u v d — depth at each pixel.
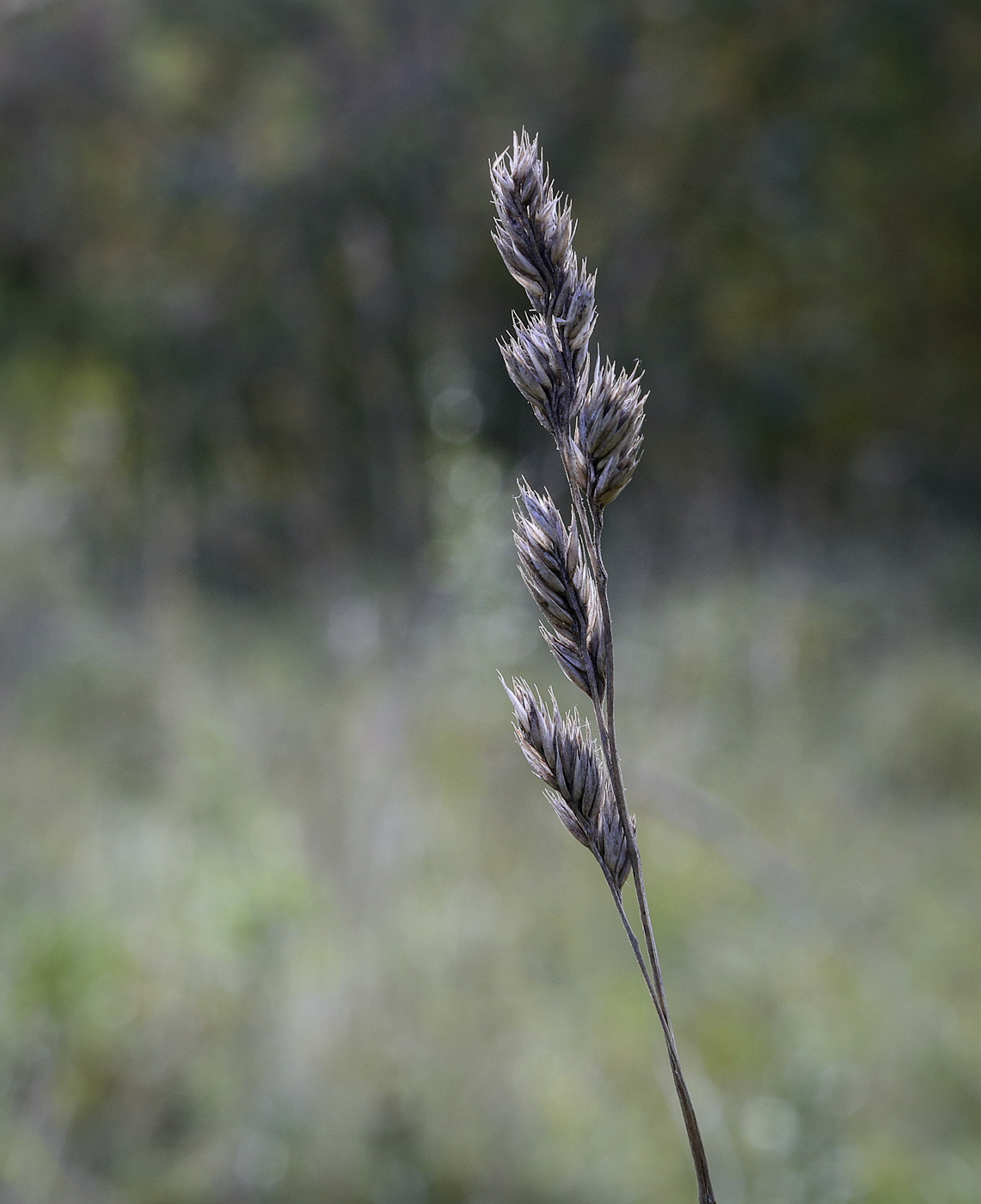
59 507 9.18
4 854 4.73
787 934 4.85
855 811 5.98
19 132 14.70
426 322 11.49
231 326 12.60
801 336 13.53
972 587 9.52
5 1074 3.36
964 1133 3.71
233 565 9.53
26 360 13.87
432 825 5.13
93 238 14.60
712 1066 4.02
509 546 5.86
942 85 13.59
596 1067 3.98
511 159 0.85
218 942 3.85
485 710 5.98
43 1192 3.06
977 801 6.29
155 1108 3.44
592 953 4.75
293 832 4.61
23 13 14.38
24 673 6.87
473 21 14.26
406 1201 3.22
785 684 7.19
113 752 6.09
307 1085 3.49
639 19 14.09
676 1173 3.48
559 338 0.83
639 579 8.91
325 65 14.55
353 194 13.44
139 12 14.53
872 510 11.16
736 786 6.04
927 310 13.95
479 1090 3.61
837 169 13.73
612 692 0.82
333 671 6.86
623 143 14.02
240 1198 3.19
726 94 13.96
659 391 12.76
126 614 8.19
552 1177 3.40
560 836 5.46
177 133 14.77
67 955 3.66
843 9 13.51
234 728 6.09
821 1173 3.26
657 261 13.32
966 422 13.80
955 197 13.65
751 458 13.09
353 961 3.97
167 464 10.90
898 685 7.31
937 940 4.88
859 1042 4.12
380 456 7.37
